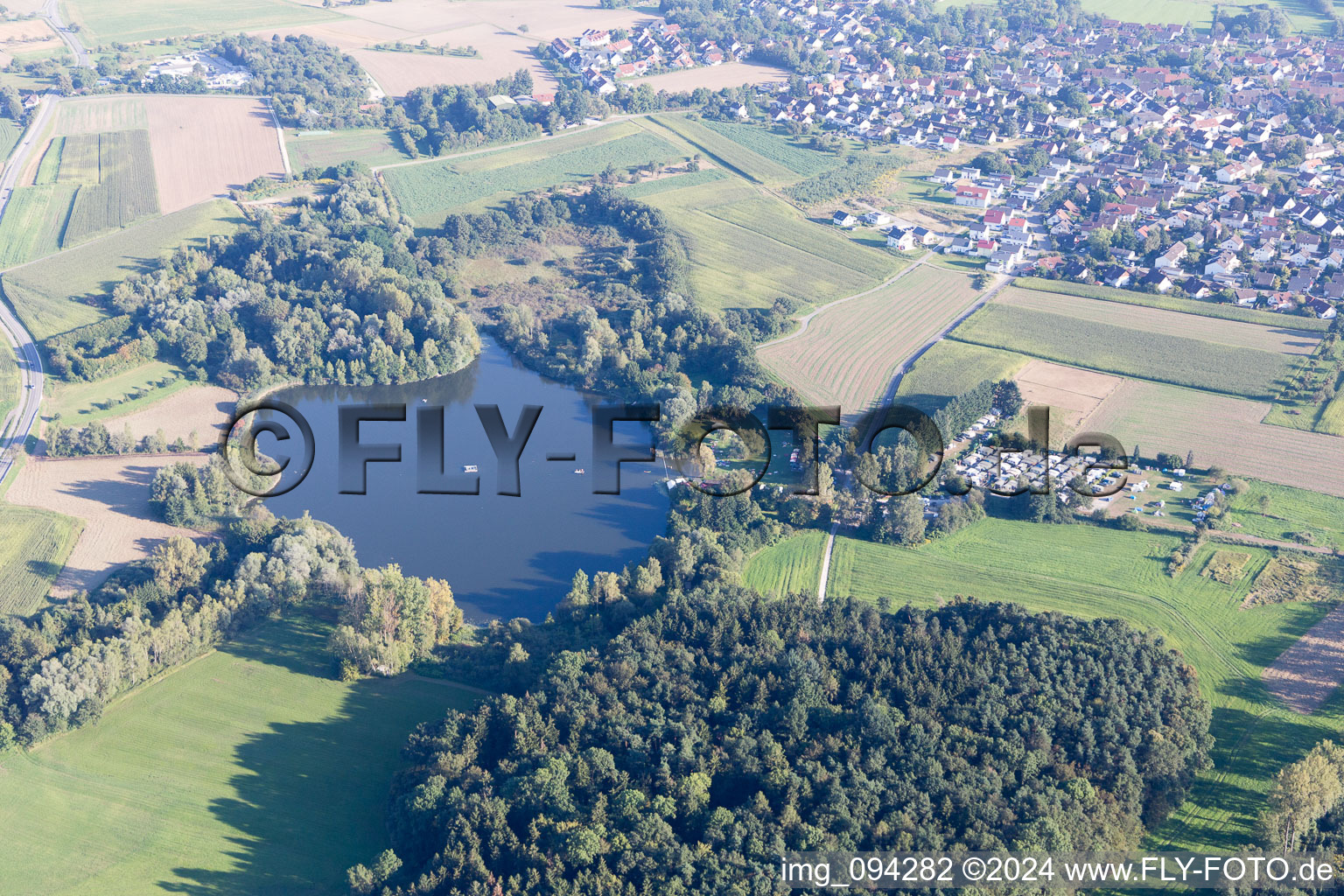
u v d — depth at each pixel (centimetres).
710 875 18238
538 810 19725
